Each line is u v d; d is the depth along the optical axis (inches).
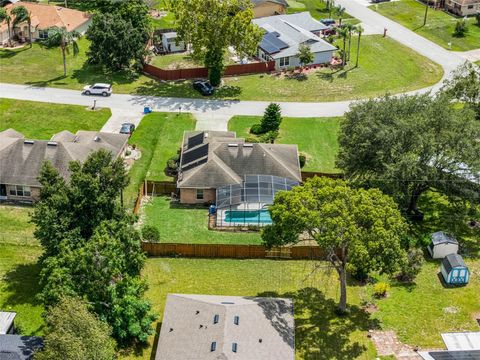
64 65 4296.3
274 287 2532.0
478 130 2795.3
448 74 4510.3
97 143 3230.8
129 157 3385.8
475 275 2605.8
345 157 2950.3
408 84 4355.3
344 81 4367.6
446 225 2928.2
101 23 4328.3
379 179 2773.1
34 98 3976.4
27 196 3036.4
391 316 2384.4
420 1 5969.5
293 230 2242.9
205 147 3193.9
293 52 4532.5
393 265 2167.8
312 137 3656.5
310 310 2407.7
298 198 2244.1
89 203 2407.7
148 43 4756.4
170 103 4010.8
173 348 2049.7
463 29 5211.6
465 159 2733.8
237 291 2502.5
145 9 4697.3
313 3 5969.5
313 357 2192.4
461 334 2289.6
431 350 2222.0
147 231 2689.5
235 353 1979.6
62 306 1951.3
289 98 4133.9
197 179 3019.2
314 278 2583.7
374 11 5743.1
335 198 2260.1
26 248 2704.2
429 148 2711.6
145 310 2217.0
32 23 4763.8
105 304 2182.6
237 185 2994.6
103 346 1916.8
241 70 4436.5
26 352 2000.5
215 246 2677.2
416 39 5113.2
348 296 2488.9
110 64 4347.9
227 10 4087.1
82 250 2160.4
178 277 2573.8
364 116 2972.4
